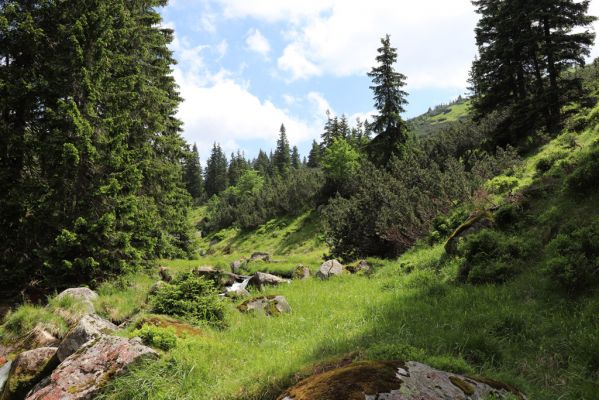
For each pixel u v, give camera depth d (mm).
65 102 15133
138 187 16844
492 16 27906
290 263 28562
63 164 14414
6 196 14500
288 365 5688
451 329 6566
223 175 108562
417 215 18266
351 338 7039
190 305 9242
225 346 7191
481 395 3889
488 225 11898
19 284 14844
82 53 15266
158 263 21297
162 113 24969
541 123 24672
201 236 66562
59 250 13805
